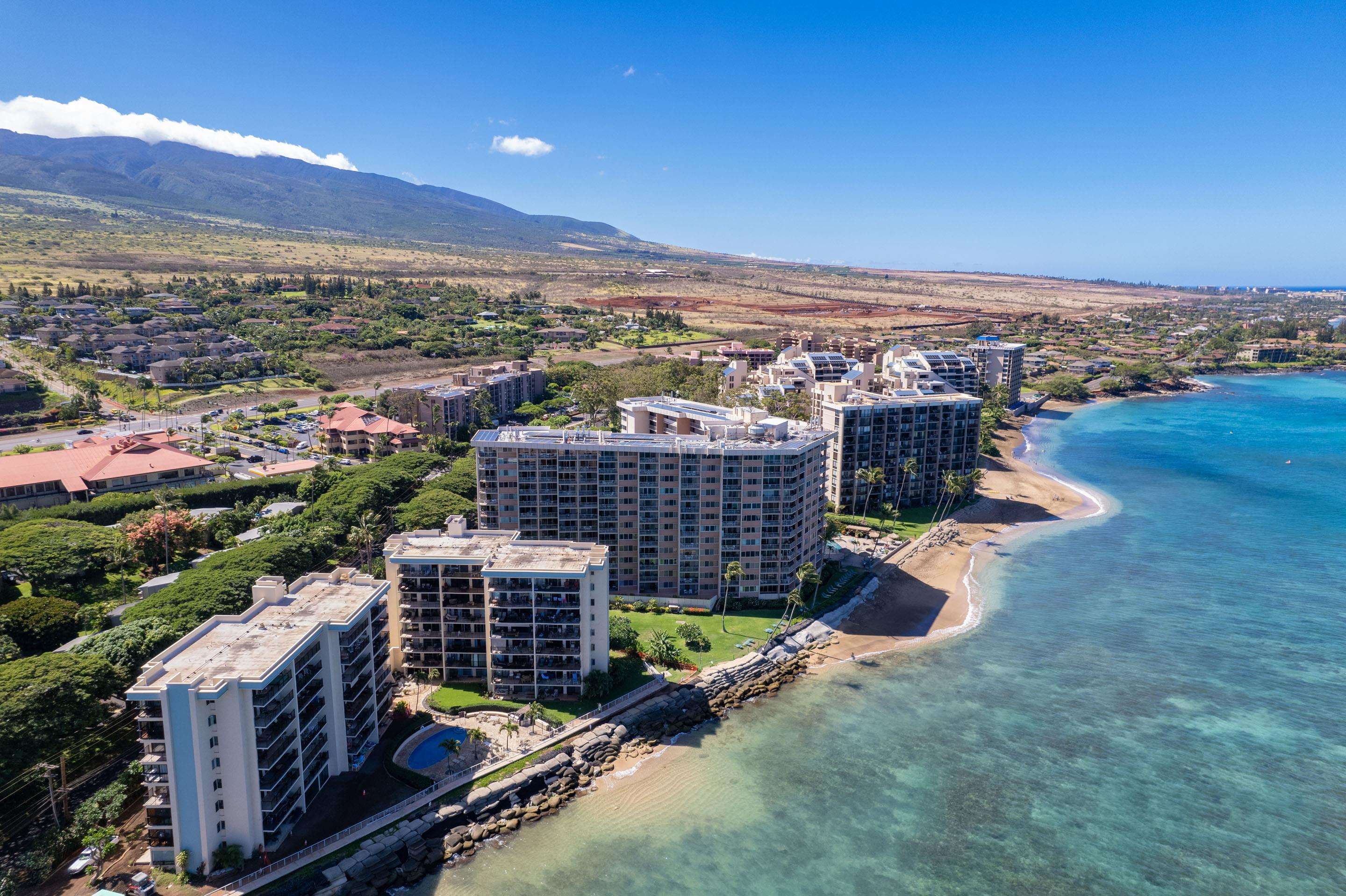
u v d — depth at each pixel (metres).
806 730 136.50
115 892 92.19
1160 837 111.69
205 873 95.81
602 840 109.75
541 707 131.25
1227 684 152.12
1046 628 176.12
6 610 140.88
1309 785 122.56
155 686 93.75
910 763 127.62
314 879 96.62
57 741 106.19
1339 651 164.62
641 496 174.12
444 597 137.88
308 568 172.88
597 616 138.25
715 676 147.62
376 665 122.88
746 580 177.50
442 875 102.31
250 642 105.25
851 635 171.62
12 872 91.50
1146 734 136.00
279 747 101.00
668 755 128.25
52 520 181.62
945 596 192.88
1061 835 112.00
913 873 104.75
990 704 145.12
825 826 113.25
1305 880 104.06
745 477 171.75
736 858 107.06
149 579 172.25
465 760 120.19
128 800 106.38
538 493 175.25
